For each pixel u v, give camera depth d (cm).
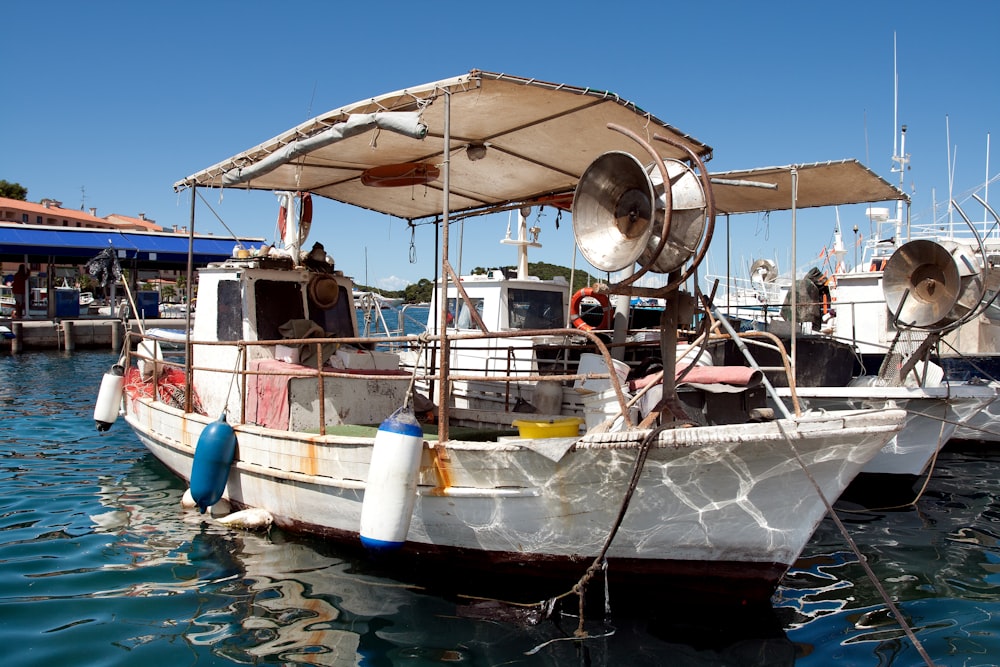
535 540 553
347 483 614
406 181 888
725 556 525
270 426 729
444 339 571
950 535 776
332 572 621
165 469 1011
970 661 489
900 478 941
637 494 511
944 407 891
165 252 3259
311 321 824
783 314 1285
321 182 938
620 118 681
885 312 1213
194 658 471
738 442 477
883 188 938
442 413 573
